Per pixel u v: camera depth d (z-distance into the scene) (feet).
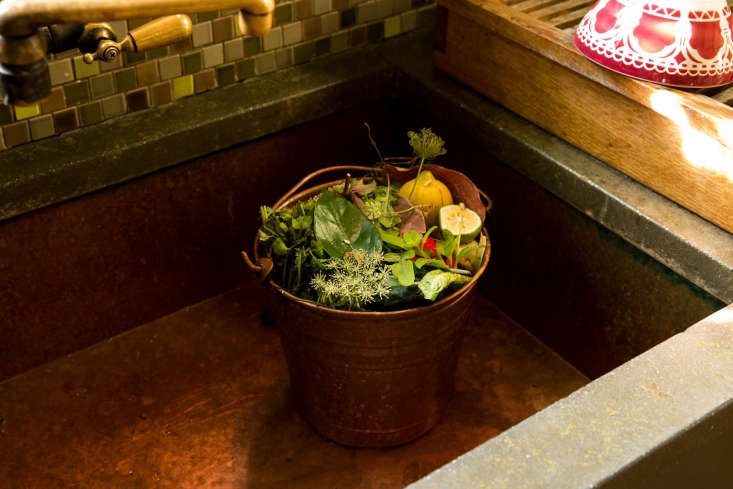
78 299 6.08
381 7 6.59
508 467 3.62
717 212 4.93
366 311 4.84
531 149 5.67
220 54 5.99
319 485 5.47
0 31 3.35
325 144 6.63
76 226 5.74
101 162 5.50
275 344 6.48
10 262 5.59
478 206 5.41
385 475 5.54
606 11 5.03
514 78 5.83
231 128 5.96
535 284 6.34
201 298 6.80
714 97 5.12
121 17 3.44
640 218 5.11
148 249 6.22
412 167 5.53
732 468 4.42
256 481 5.49
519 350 6.46
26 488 5.42
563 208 5.79
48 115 5.48
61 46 3.73
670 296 5.29
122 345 6.41
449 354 5.34
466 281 4.93
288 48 6.30
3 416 5.85
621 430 3.80
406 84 6.51
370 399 5.32
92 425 5.82
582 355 6.20
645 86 4.90
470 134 6.14
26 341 6.02
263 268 4.82
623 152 5.32
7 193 5.22
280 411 5.96
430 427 5.77
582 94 5.40
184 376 6.19
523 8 5.89
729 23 4.86
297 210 5.28
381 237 4.97
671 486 4.07
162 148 5.72
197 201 6.24
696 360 4.17
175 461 5.60
